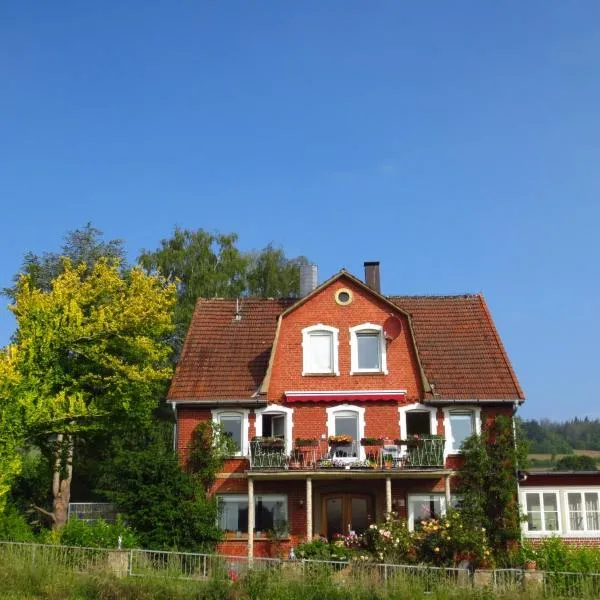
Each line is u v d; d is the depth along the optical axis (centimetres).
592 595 2077
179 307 4591
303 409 3198
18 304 3023
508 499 2980
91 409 2922
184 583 2016
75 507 3256
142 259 4788
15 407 2739
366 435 3166
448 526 2727
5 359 2748
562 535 3067
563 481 3122
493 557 2783
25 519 3081
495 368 3266
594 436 14025
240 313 3622
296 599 1905
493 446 3075
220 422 3175
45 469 3447
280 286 4966
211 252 4912
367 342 3309
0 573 2008
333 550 2762
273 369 3244
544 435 13075
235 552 3002
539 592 2061
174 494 2923
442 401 3127
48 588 1948
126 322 3033
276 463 3023
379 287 3631
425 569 2122
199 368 3297
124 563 2147
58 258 4181
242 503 3100
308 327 3300
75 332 2933
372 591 1939
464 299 3675
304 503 3091
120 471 2986
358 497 3148
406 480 3103
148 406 3170
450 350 3372
